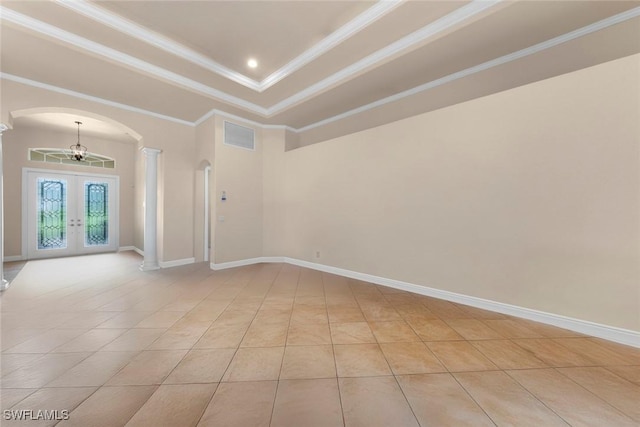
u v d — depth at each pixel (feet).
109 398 5.49
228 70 13.50
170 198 17.97
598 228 8.14
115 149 25.39
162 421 4.92
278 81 13.98
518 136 9.55
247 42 11.34
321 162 16.74
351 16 9.93
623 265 7.77
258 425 4.87
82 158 22.99
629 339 7.64
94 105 14.74
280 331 8.56
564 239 8.71
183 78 13.53
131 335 8.23
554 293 8.91
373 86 13.53
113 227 25.39
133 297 11.81
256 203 18.99
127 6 9.25
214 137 16.71
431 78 12.80
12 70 11.90
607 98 7.95
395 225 13.14
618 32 9.04
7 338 7.98
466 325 9.00
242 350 7.40
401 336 8.25
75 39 10.29
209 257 20.27
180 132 18.51
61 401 5.37
